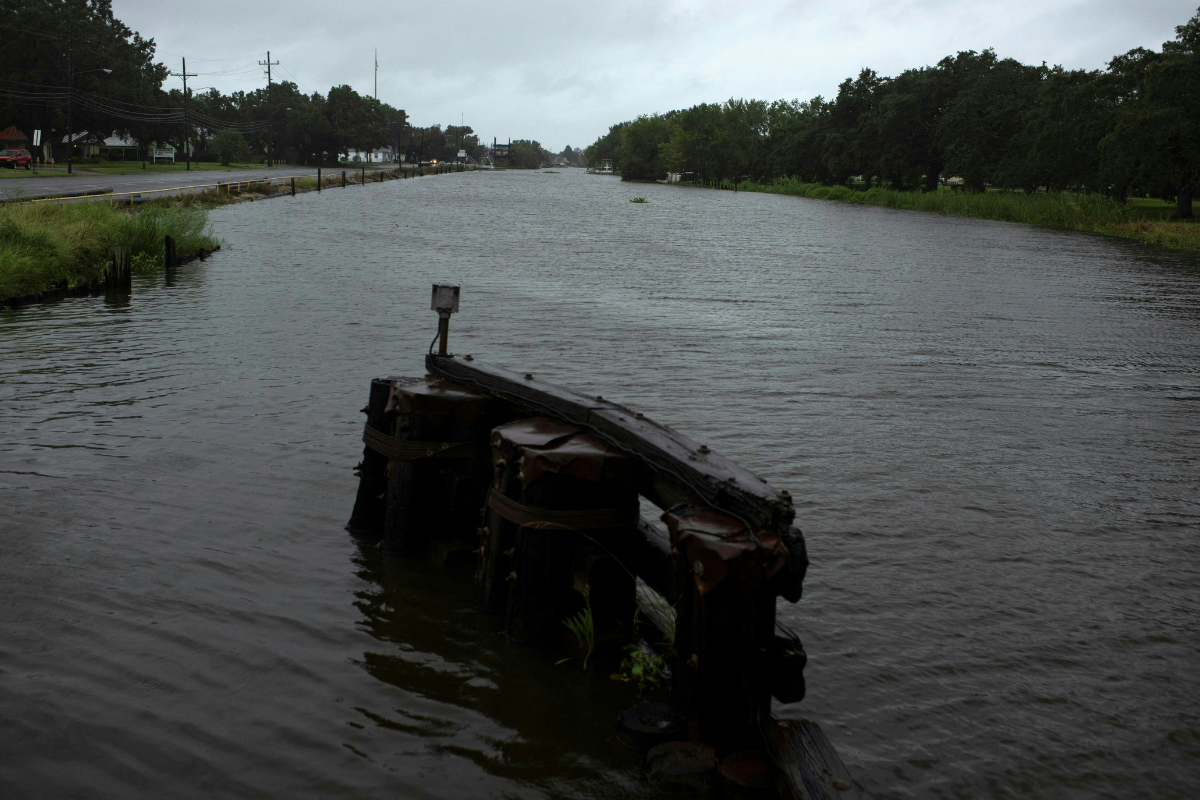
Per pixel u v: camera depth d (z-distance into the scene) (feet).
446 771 11.59
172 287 61.67
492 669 14.24
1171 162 212.02
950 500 23.71
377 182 304.71
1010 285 86.28
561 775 11.63
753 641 11.52
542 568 14.89
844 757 12.37
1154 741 13.08
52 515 19.66
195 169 321.93
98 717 12.32
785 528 11.24
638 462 14.52
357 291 62.54
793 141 428.15
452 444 18.26
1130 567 19.70
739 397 35.06
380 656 14.48
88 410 28.71
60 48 280.10
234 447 25.44
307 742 12.04
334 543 19.20
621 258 100.22
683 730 12.21
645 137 536.01
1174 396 38.65
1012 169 275.18
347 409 30.17
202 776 11.21
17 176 183.62
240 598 16.28
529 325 51.08
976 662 15.28
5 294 51.16
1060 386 40.09
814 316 60.44
